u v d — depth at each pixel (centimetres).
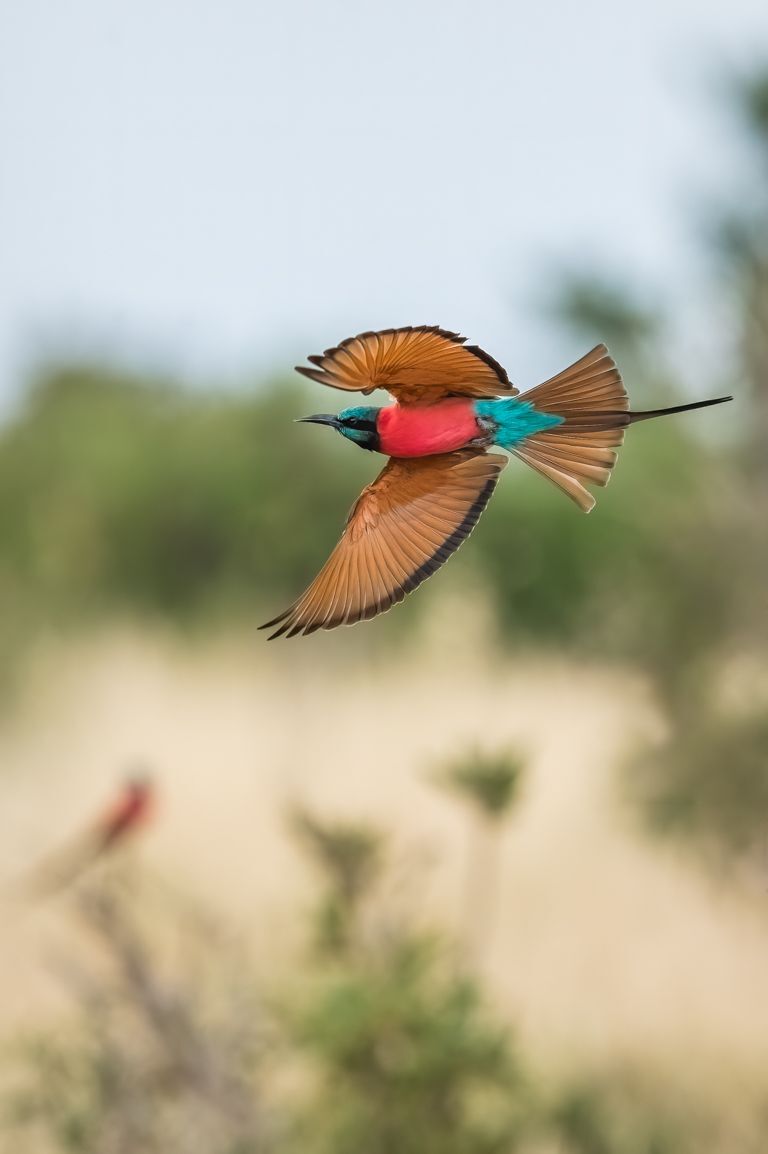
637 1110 1559
